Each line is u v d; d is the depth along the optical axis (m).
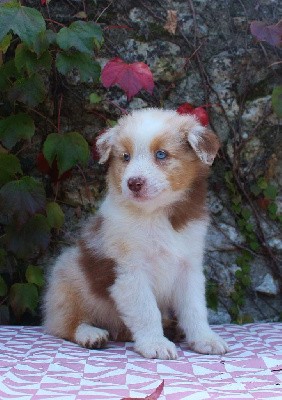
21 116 1.33
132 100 1.42
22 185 1.29
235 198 1.43
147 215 1.12
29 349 1.10
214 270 1.42
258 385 0.92
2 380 0.94
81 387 0.92
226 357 1.07
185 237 1.14
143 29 1.42
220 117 1.43
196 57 1.42
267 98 1.43
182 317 1.15
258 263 1.44
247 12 1.43
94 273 1.15
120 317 1.15
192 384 0.92
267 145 1.43
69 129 1.42
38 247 1.34
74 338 1.16
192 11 1.42
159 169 1.11
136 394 0.89
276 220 1.44
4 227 1.40
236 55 1.43
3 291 1.37
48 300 1.23
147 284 1.12
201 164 1.15
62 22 1.41
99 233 1.15
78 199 1.43
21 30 1.22
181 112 1.27
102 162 1.16
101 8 1.42
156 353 1.06
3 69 1.32
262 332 1.24
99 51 1.41
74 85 1.41
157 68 1.42
